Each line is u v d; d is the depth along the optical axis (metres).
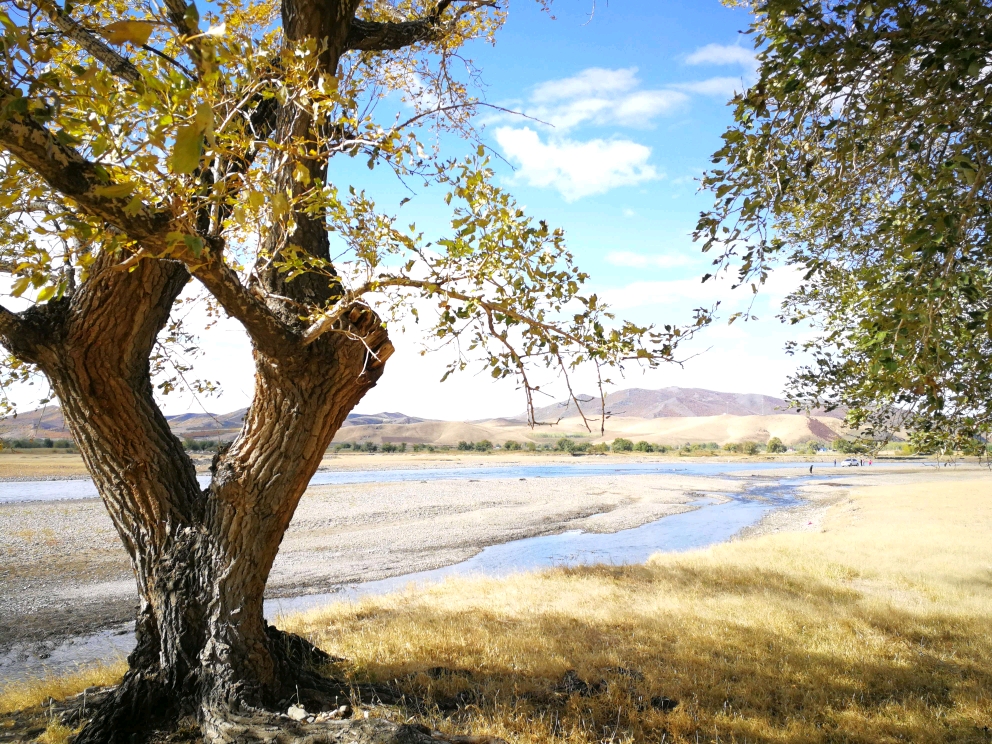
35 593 15.46
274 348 4.82
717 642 8.46
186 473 5.85
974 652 8.27
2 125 2.58
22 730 5.36
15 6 2.56
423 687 6.57
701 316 3.67
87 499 36.16
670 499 41.41
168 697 5.35
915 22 2.64
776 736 5.77
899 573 13.60
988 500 33.28
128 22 1.82
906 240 2.81
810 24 2.80
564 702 6.44
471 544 23.22
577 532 26.61
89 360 5.14
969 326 3.08
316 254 5.40
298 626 9.61
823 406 5.17
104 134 2.54
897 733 5.94
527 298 4.14
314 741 4.59
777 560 15.62
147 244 3.35
